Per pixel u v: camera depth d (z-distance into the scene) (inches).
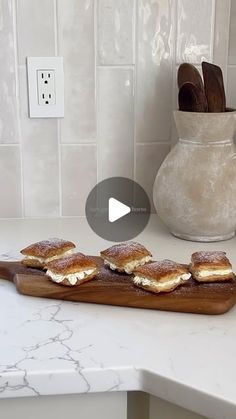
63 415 28.8
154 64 47.3
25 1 44.8
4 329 31.0
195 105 41.5
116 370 27.5
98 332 30.8
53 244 37.8
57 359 28.1
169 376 26.8
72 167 48.9
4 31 45.3
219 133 41.0
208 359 28.2
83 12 45.5
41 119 47.4
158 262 35.0
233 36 47.5
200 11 46.5
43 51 46.1
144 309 33.4
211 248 42.6
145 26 46.3
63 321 32.0
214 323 31.9
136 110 48.2
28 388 27.2
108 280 35.4
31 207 49.6
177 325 31.6
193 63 47.7
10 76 46.2
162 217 44.0
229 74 48.5
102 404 28.8
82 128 48.1
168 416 29.3
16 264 38.3
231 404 25.1
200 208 41.4
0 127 47.1
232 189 41.3
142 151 49.3
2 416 28.6
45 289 34.5
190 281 35.1
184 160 41.8
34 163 48.4
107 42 46.3
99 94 47.4
